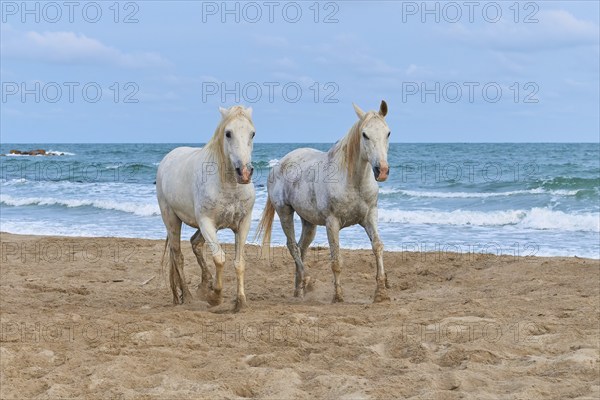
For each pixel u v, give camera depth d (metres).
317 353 5.53
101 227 17.86
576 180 23.61
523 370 5.04
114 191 27.64
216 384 4.63
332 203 7.73
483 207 20.28
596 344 5.62
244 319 6.82
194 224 7.89
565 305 7.34
